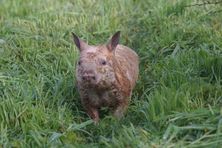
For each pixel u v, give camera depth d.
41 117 6.75
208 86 7.09
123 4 10.17
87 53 6.61
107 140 6.23
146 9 10.12
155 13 9.68
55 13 9.83
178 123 6.29
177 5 9.72
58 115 6.88
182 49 8.52
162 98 6.70
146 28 9.45
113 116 6.93
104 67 6.62
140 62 8.49
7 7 10.07
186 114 6.30
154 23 9.49
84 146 6.15
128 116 6.89
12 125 6.71
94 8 10.12
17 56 8.47
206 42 8.43
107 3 10.17
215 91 7.02
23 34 9.14
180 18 9.45
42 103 7.14
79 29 9.37
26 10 10.00
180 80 7.26
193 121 6.26
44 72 8.02
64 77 7.66
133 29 9.52
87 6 10.24
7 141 6.35
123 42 9.12
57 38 9.02
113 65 6.79
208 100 6.86
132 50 8.12
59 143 6.23
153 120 6.43
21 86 7.41
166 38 8.73
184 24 9.20
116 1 10.26
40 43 8.88
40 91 7.38
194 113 6.31
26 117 6.76
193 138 6.04
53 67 8.08
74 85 7.54
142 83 7.75
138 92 7.64
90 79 6.48
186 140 6.02
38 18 9.68
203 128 6.04
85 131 6.57
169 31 8.92
